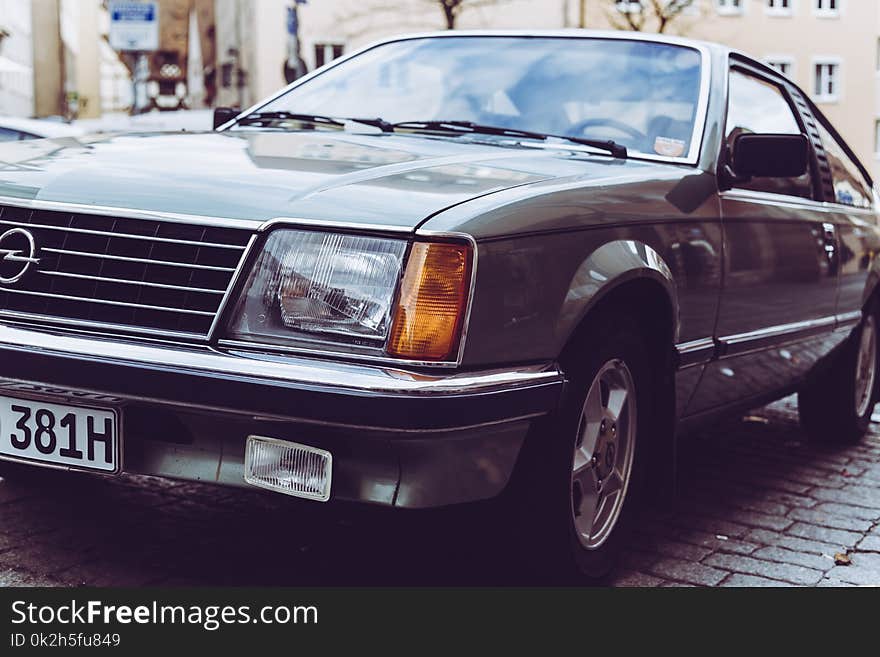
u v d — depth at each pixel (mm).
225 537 3594
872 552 3877
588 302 2896
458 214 2629
